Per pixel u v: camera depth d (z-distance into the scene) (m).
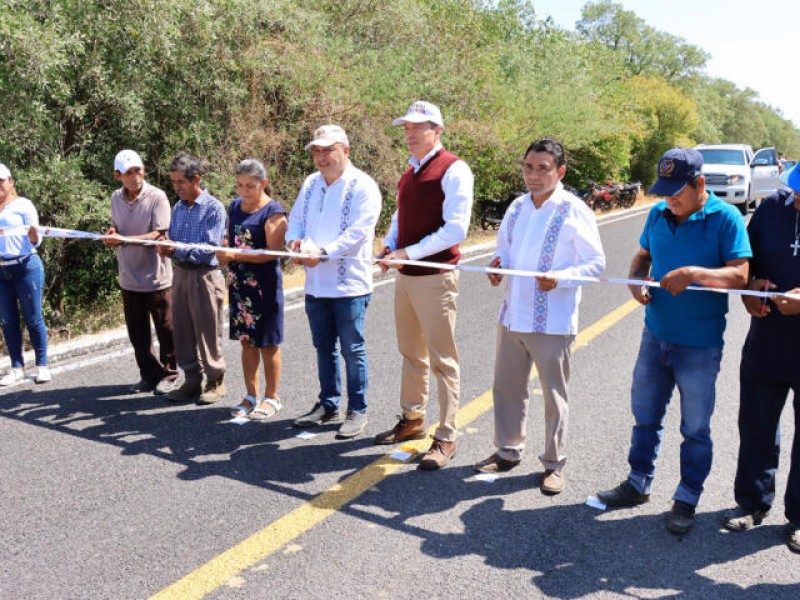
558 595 2.87
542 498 3.68
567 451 4.25
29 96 6.41
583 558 3.14
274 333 4.55
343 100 10.56
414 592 2.87
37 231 4.95
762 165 20.42
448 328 3.99
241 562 3.04
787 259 3.12
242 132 9.27
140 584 2.88
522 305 3.67
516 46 19.41
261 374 5.57
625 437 4.46
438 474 3.93
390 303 8.08
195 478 3.80
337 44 11.13
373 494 3.68
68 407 4.79
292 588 2.88
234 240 4.53
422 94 12.45
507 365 3.86
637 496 3.61
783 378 3.21
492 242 13.13
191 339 4.88
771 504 3.47
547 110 16.95
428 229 3.94
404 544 3.22
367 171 11.26
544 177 3.51
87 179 7.66
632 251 12.44
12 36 5.96
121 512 3.43
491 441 4.40
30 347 6.11
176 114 8.60
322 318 4.38
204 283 4.73
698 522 3.48
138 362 5.10
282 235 4.48
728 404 5.10
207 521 3.37
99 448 4.14
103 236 4.76
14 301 5.21
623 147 21.80
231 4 8.88
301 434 4.43
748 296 3.21
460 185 3.82
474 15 16.61
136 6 7.21
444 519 3.45
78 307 7.59
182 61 8.35
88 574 2.94
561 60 19.36
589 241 3.52
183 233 4.68
